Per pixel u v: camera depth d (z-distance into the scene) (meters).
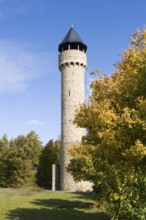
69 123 55.19
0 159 66.69
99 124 13.99
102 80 15.88
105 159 14.02
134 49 14.62
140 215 12.33
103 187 14.02
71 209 25.91
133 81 13.59
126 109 13.01
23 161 64.19
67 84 56.75
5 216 20.86
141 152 11.79
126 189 12.72
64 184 53.97
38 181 68.25
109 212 13.63
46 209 25.55
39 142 69.44
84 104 16.19
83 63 57.81
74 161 26.38
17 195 37.53
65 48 58.91
